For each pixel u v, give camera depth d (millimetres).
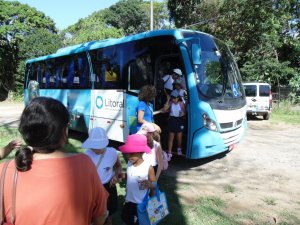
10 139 10875
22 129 1823
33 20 35625
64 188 1762
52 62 12984
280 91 22812
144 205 3586
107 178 3812
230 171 7605
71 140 11055
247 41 24203
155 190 3680
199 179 6980
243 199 5855
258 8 22266
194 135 7160
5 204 1747
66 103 11812
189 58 7305
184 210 5289
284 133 13102
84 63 10633
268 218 5086
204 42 8039
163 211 3693
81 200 1814
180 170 7660
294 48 23516
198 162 8406
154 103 7934
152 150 4180
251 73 22281
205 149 7195
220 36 25219
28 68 15914
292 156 9102
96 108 9984
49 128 1820
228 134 7750
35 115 1817
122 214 3877
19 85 35875
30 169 1776
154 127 4406
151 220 3539
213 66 7867
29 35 33969
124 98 8789
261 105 17047
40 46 32906
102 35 34688
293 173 7492
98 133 3787
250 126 15141
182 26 28719
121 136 8969
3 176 1775
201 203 5590
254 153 9445
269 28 22406
